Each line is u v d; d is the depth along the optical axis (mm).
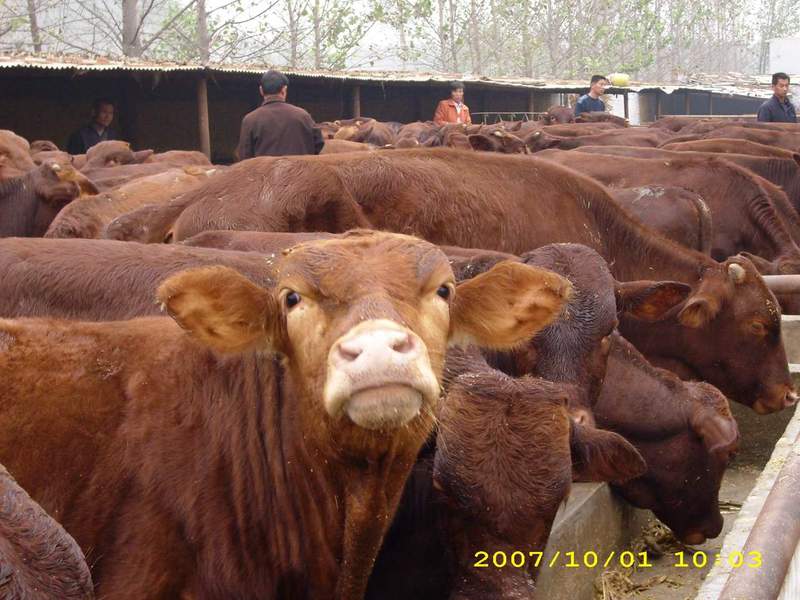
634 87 17531
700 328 3400
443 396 1800
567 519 2297
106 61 9266
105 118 9086
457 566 1775
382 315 1353
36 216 4996
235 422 1720
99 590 1632
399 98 15445
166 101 12102
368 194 3471
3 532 999
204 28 15156
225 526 1685
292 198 3320
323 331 1419
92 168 6582
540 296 1619
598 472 1935
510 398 1786
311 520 1689
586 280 2453
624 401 2674
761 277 3426
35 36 14008
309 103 13969
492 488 1724
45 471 1662
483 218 3543
